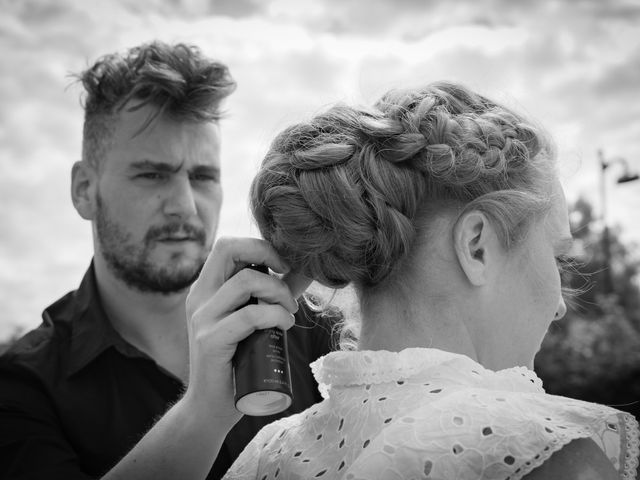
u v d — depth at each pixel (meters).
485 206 1.13
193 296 1.34
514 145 1.18
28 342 2.31
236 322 1.23
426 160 1.13
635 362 11.87
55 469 2.12
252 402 1.22
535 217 1.18
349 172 1.16
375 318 1.21
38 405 2.21
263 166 1.27
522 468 0.97
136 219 2.27
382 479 1.00
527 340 1.20
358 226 1.14
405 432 1.03
